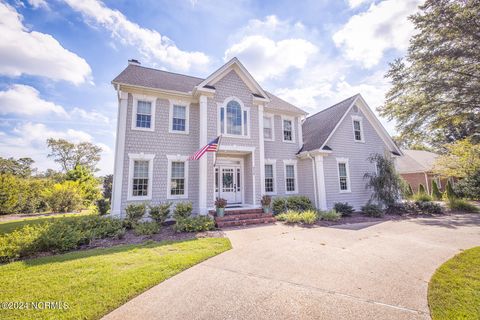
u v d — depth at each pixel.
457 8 10.96
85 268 4.53
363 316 2.88
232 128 11.38
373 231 8.02
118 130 9.93
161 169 10.61
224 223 9.02
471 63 11.52
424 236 7.25
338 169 13.73
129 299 3.40
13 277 4.12
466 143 16.42
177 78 13.13
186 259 5.02
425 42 12.19
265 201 10.52
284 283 3.88
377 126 15.55
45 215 14.99
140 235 7.56
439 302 3.19
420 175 23.02
